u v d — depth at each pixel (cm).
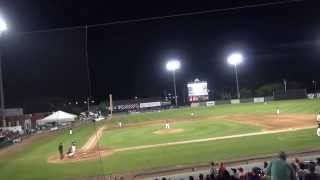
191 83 10356
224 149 3158
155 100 11538
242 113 6669
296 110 6141
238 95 9806
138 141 4194
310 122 4456
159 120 6900
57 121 7425
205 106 9631
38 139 5762
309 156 2489
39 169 3120
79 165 3078
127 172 2625
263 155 2700
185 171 2503
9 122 7525
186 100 12250
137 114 9156
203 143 3594
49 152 4072
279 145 3072
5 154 4403
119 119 7925
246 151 2967
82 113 7850
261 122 4912
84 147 4116
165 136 4400
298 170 1502
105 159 3219
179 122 6072
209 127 4900
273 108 6888
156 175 2481
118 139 4519
